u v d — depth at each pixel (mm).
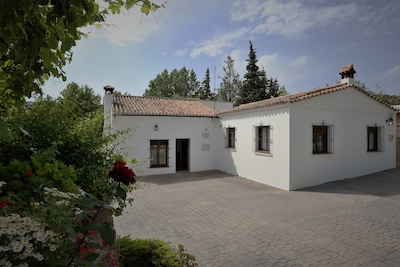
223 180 11945
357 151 11453
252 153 11930
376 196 8352
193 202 8227
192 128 14516
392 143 12891
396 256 4359
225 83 40406
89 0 1599
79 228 1718
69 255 1432
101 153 3842
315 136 10547
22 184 2295
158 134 13594
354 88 11273
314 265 4117
